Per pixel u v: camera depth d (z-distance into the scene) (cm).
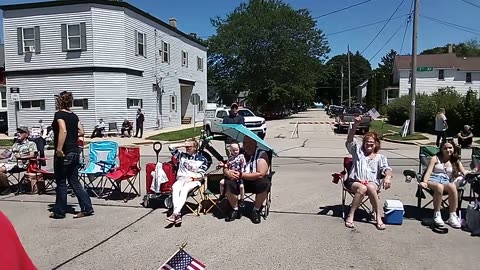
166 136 2288
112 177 737
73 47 2331
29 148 828
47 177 812
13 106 2433
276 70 4975
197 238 538
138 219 625
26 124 2423
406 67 5069
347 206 705
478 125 2255
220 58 5219
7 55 2419
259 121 2239
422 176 630
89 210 643
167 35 3008
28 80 2402
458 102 2392
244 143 652
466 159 1353
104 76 2334
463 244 516
